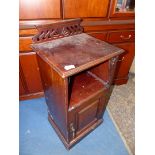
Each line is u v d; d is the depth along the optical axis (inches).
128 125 53.1
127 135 49.8
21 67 50.4
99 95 41.9
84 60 31.9
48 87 40.0
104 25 51.4
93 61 31.8
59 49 36.2
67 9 44.6
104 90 42.3
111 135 49.6
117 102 62.4
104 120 54.4
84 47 37.7
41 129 50.6
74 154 44.2
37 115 55.2
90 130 48.8
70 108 35.3
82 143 47.0
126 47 59.9
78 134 45.8
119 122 54.0
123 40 57.8
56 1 42.4
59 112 39.3
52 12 43.8
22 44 45.7
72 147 45.8
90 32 50.9
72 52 35.0
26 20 43.0
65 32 42.3
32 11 42.1
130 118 55.6
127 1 51.6
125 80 71.6
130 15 53.2
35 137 48.0
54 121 48.8
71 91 40.4
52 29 39.6
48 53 34.2
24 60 49.3
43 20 44.2
